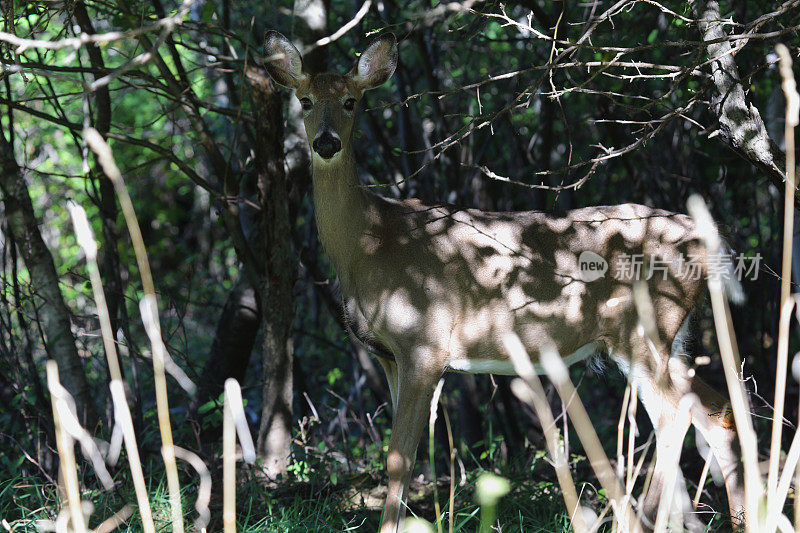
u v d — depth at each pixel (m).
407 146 12.68
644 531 7.50
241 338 12.12
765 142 7.48
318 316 15.48
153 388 13.12
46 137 18.52
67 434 4.49
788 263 4.46
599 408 15.73
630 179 13.64
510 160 14.62
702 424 8.39
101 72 9.55
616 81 12.14
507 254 8.36
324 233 8.50
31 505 8.71
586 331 8.50
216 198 10.38
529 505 8.65
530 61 13.71
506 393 12.92
